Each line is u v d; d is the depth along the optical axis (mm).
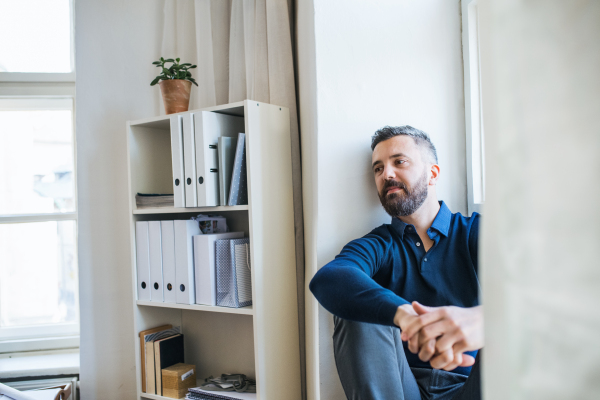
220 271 1591
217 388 1647
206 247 1610
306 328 1671
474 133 1513
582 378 204
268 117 1611
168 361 1775
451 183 1552
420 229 1295
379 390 965
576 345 207
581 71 212
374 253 1229
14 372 1955
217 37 1910
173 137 1631
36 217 2141
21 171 2195
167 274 1698
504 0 238
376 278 1295
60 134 2223
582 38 213
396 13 1514
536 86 224
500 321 238
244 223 1892
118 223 2004
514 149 232
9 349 2113
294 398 1651
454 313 796
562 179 214
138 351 1780
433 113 1539
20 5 2203
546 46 222
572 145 212
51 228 2197
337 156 1449
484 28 256
